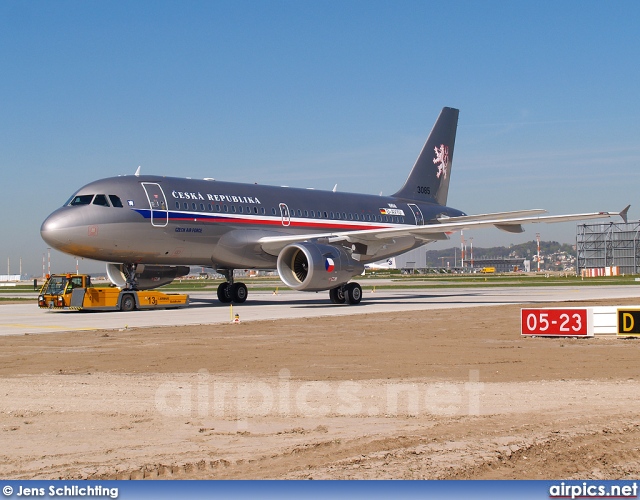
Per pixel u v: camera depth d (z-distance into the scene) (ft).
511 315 86.48
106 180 98.27
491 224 100.83
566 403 33.99
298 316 86.12
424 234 113.39
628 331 61.72
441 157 144.56
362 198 128.77
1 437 27.91
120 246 96.68
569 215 95.71
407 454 25.12
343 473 23.06
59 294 99.86
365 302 115.24
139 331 69.92
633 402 34.17
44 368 46.39
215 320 82.28
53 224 92.99
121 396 36.17
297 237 103.60
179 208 100.89
